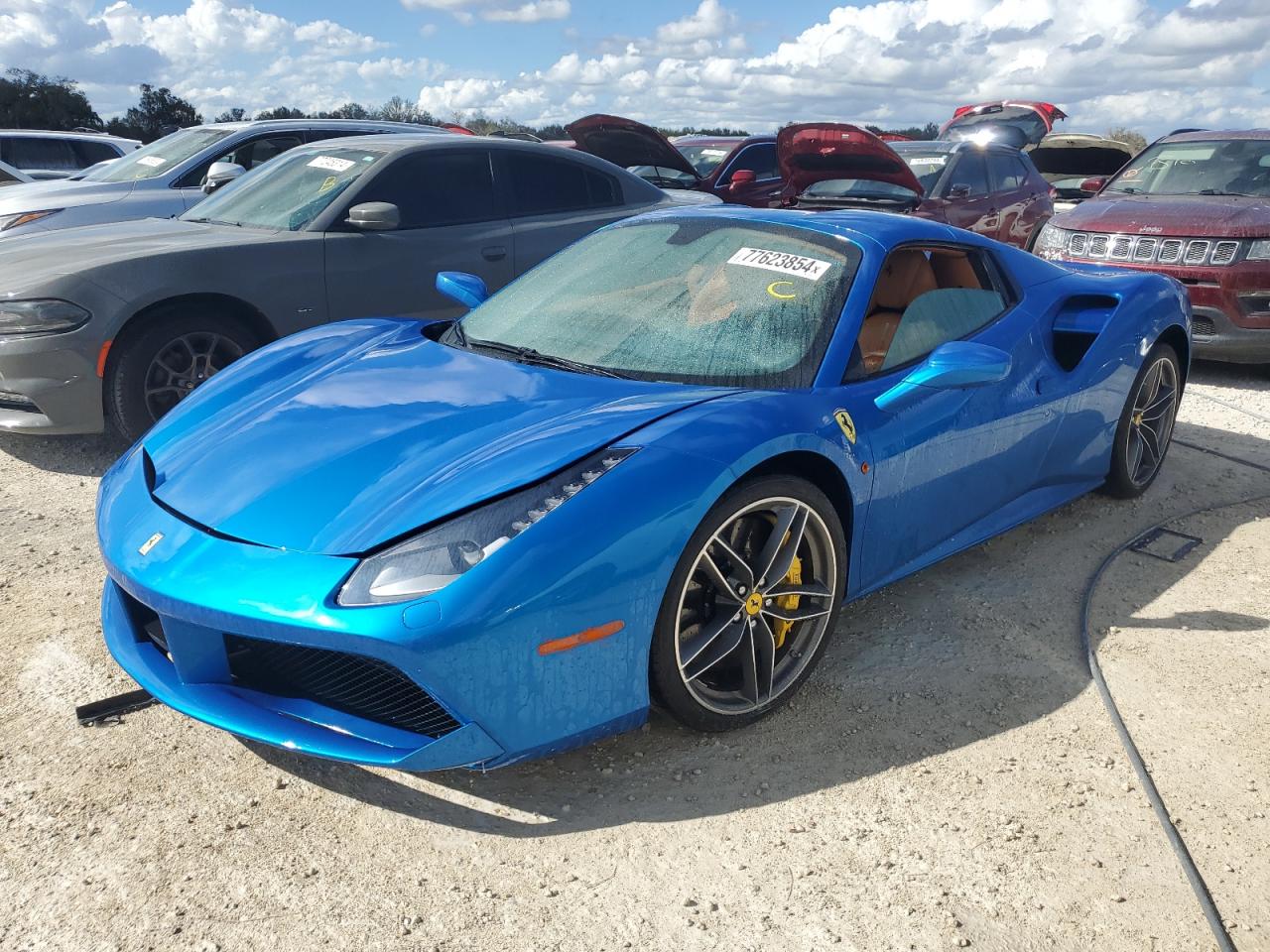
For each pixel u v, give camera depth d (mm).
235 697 2160
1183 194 7145
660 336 2816
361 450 2299
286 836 2074
